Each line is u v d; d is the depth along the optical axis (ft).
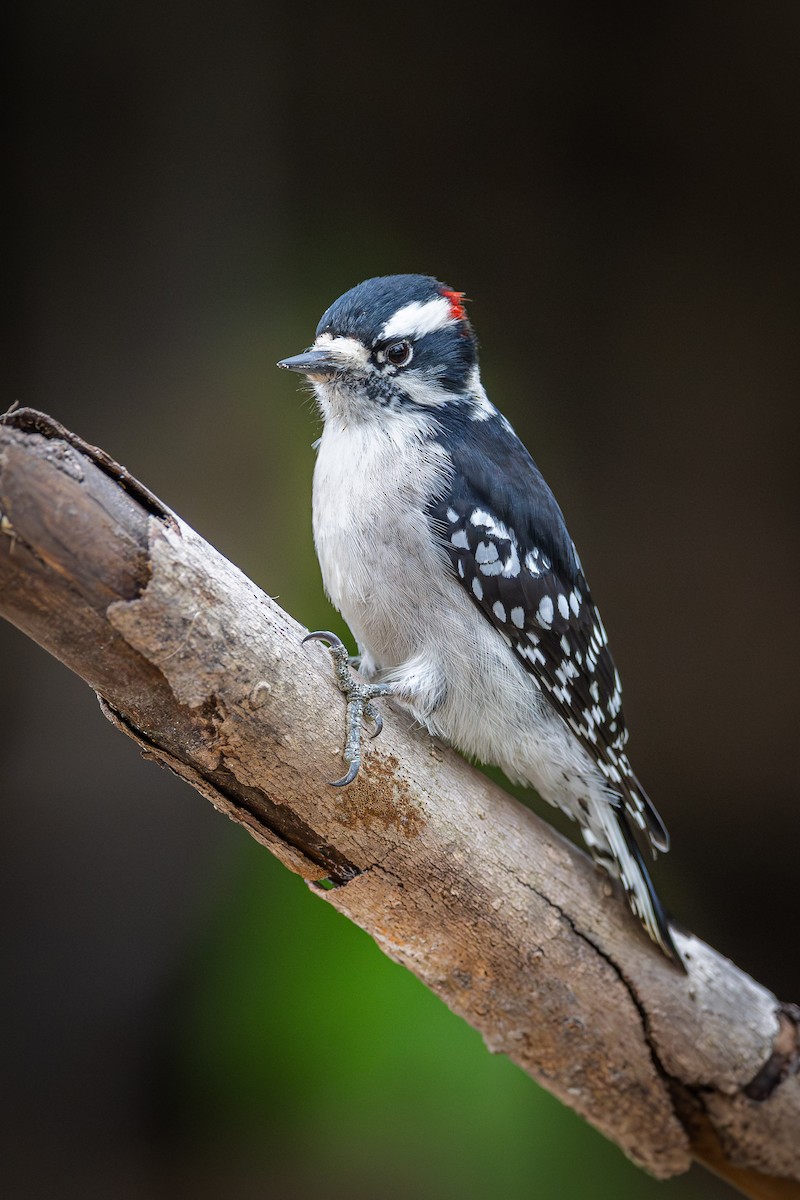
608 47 40.98
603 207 41.75
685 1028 20.63
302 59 39.34
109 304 37.17
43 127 37.09
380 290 23.16
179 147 38.06
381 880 19.04
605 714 23.12
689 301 42.16
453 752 20.44
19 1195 31.22
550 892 20.06
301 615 33.12
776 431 42.22
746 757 42.14
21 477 14.73
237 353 37.04
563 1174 26.68
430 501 21.56
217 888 30.71
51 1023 33.32
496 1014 20.56
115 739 35.06
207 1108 30.32
